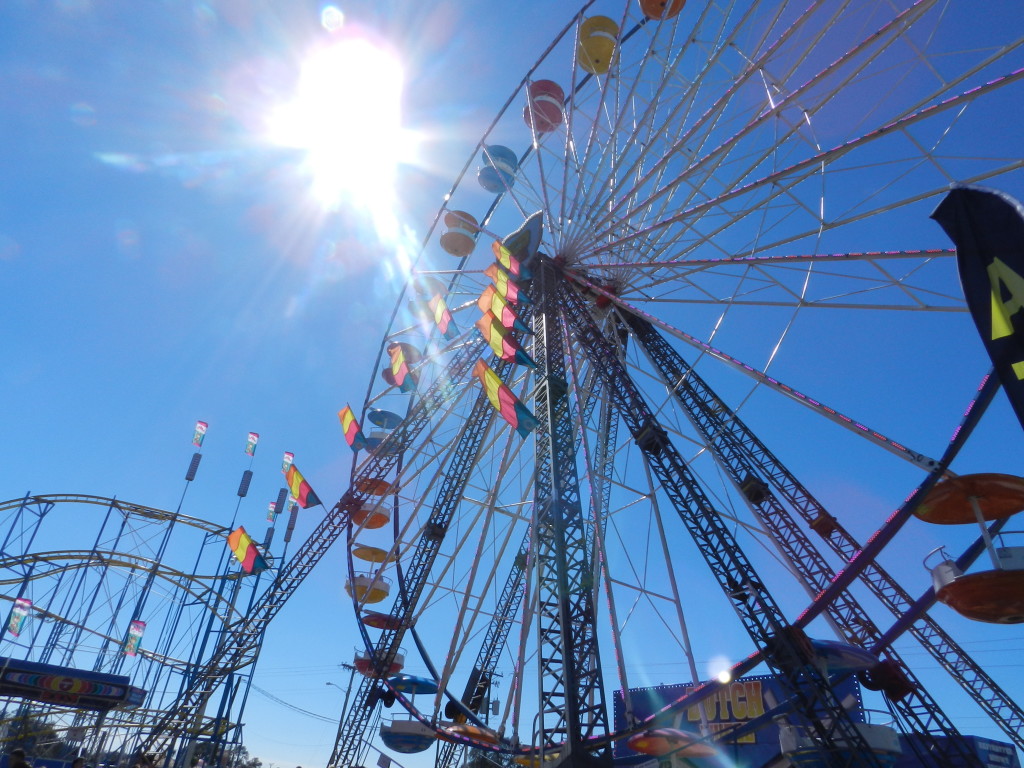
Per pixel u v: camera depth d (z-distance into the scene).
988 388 11.60
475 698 32.72
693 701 15.97
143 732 40.62
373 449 31.86
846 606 21.88
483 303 26.83
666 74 21.94
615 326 27.92
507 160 31.72
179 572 49.78
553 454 18.97
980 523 12.26
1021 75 12.63
